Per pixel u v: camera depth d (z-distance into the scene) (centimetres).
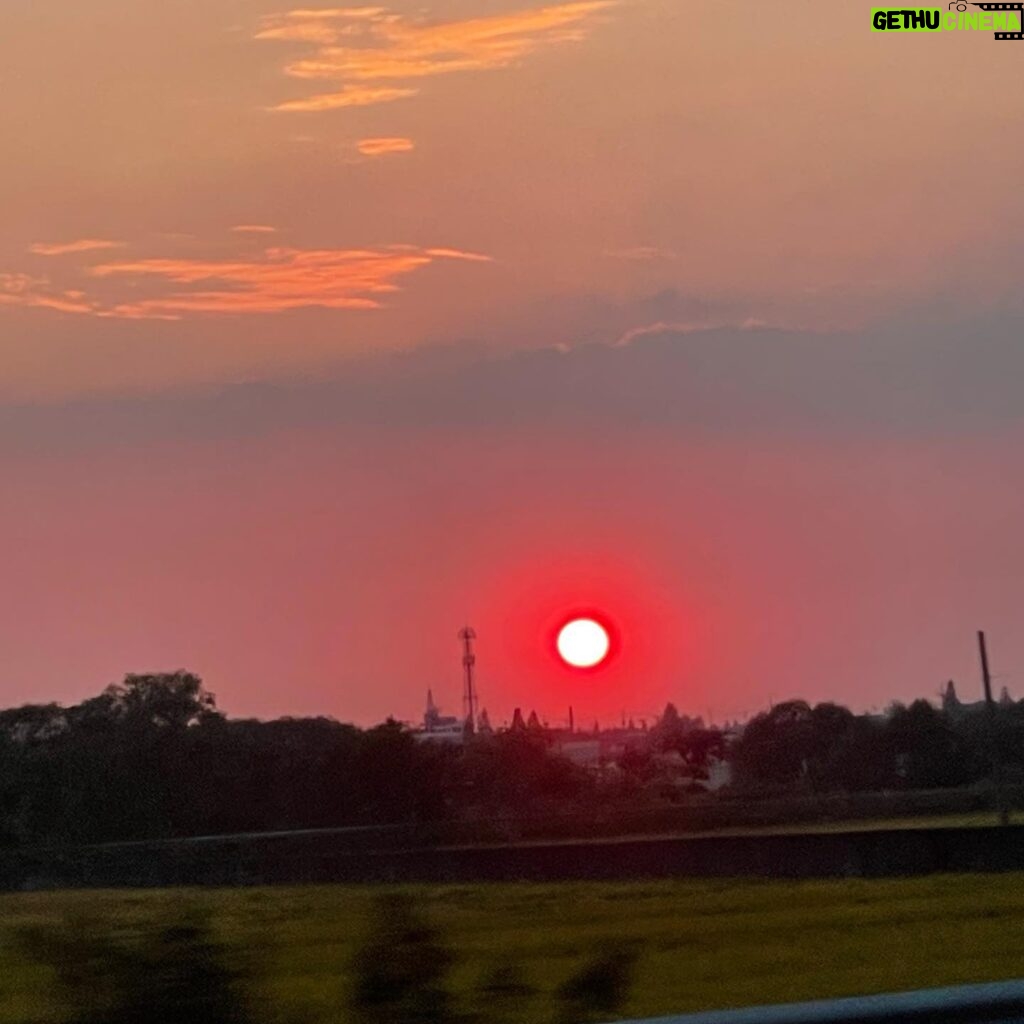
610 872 4631
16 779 7425
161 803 7612
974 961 2331
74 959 1095
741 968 2292
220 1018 1080
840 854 4369
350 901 3484
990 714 6519
